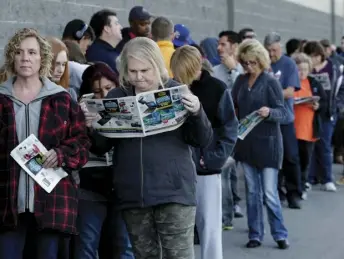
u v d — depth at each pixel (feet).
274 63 44.29
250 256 34.88
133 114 22.20
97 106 22.74
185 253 23.00
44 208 21.71
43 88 22.27
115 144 23.38
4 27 36.94
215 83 27.99
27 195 21.63
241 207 46.52
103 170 25.38
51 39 25.54
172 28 36.83
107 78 26.09
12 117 21.80
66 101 22.45
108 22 35.81
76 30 34.88
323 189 52.29
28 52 21.99
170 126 22.44
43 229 21.84
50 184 21.77
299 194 45.80
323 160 51.70
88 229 25.41
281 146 35.19
